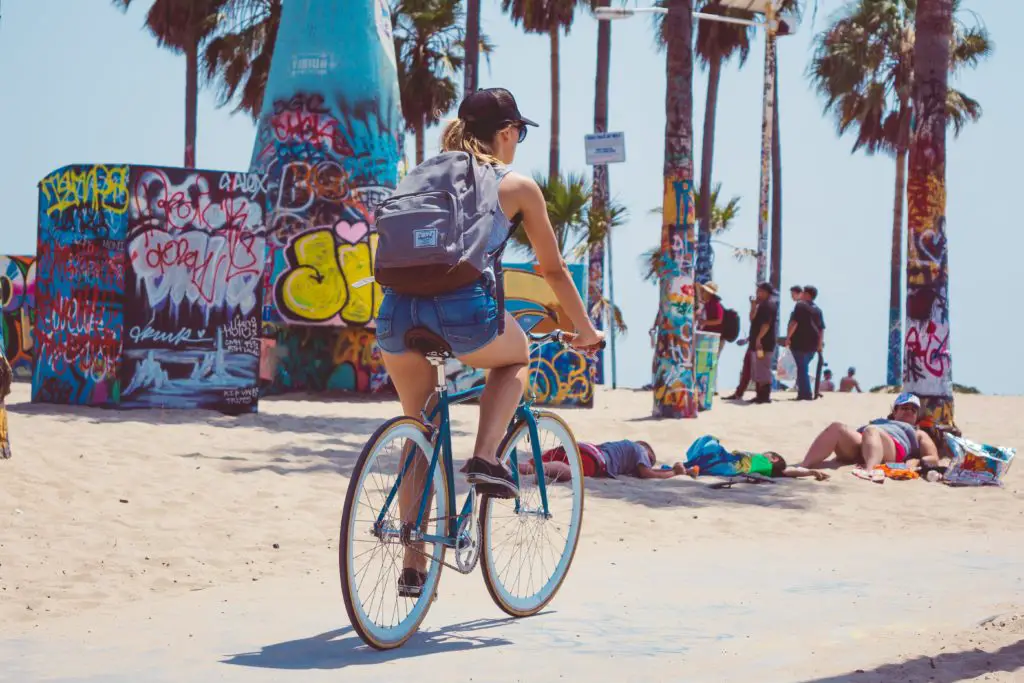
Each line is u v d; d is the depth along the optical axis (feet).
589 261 106.73
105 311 47.19
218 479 30.83
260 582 21.33
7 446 30.91
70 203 48.26
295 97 64.03
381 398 62.69
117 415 44.80
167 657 14.99
